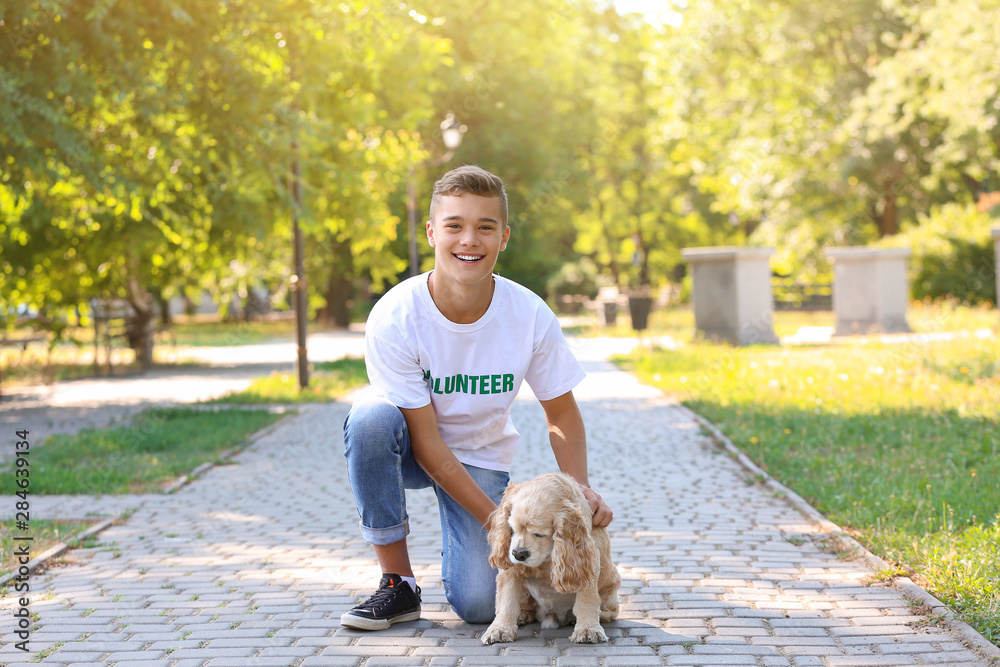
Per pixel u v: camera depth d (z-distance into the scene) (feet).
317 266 88.89
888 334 65.36
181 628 12.92
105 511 21.21
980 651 11.28
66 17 34.94
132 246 56.54
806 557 16.11
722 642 11.90
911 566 14.71
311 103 43.88
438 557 16.87
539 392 12.88
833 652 11.50
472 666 11.14
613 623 12.73
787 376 41.04
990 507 17.63
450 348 12.23
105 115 42.19
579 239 153.69
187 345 91.50
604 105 116.67
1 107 32.50
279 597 14.38
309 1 38.91
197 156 41.93
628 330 86.99
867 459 23.98
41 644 12.31
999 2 62.08
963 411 29.32
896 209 110.11
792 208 103.81
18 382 57.88
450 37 89.76
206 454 28.89
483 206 11.48
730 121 109.70
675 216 153.79
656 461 26.22
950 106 66.69
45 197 49.60
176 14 34.27
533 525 10.71
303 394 45.01
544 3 100.07
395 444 12.34
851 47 97.25
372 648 11.87
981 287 83.20
